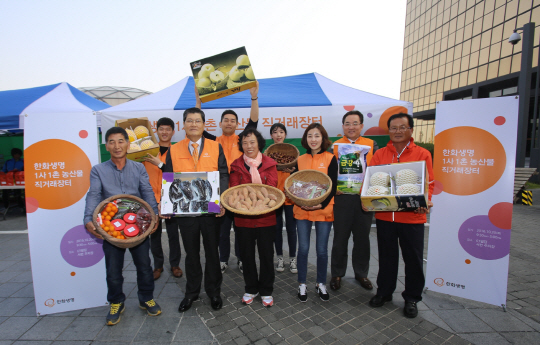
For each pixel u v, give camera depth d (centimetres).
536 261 419
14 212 788
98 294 290
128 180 255
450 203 301
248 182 286
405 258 270
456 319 265
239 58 318
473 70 2652
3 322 263
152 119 507
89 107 634
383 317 268
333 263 318
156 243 354
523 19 2138
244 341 234
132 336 241
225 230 373
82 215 283
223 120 356
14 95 669
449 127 299
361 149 310
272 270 284
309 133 294
